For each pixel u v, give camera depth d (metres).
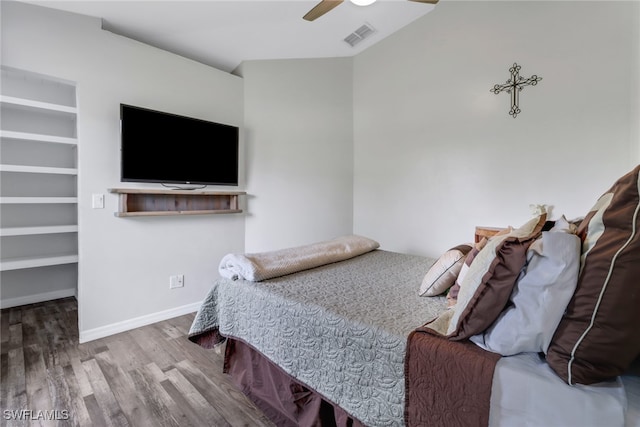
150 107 2.65
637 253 0.69
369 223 3.71
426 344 0.96
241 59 3.34
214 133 2.99
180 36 2.83
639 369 0.79
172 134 2.69
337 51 3.58
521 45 2.44
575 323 0.75
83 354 2.13
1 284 3.03
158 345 2.28
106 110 2.41
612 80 2.02
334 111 3.73
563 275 0.79
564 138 2.24
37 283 3.21
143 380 1.83
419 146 3.18
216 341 1.92
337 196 3.76
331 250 2.21
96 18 2.36
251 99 3.36
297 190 3.57
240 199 3.29
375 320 1.16
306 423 1.38
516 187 2.49
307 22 2.84
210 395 1.70
